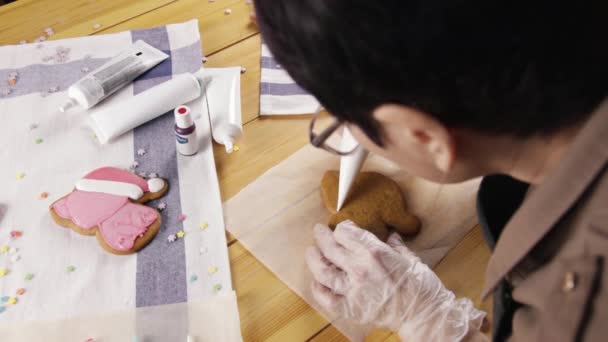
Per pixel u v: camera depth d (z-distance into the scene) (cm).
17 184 73
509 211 59
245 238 68
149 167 75
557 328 37
